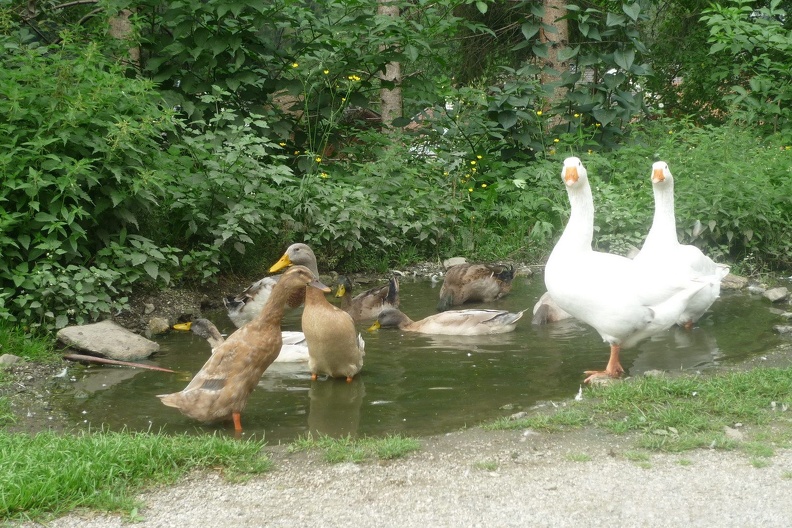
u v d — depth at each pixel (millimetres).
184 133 11531
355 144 14797
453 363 7273
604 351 7551
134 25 11445
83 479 4375
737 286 10312
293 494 4395
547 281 6906
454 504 4211
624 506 4137
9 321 7594
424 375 6914
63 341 7469
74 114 8109
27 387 6570
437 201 12578
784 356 7066
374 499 4305
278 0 12617
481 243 12797
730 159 12609
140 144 8969
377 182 12383
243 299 8656
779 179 12633
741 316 8719
